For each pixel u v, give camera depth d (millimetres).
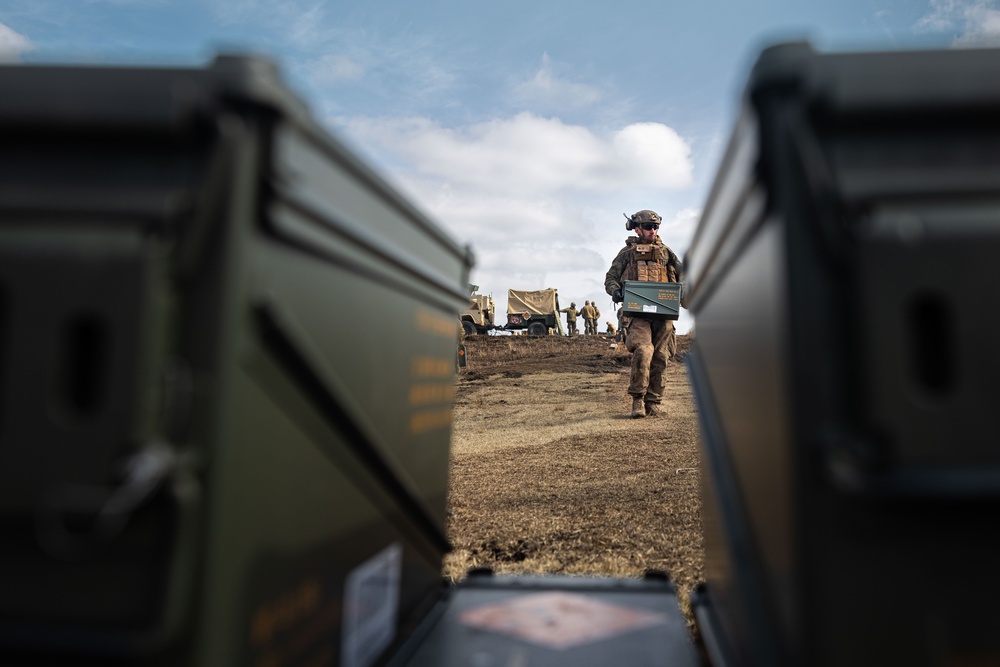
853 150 760
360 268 1105
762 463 921
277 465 861
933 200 708
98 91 741
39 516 675
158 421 683
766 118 781
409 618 1425
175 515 672
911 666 688
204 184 718
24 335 692
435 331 1640
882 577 701
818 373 726
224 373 715
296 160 850
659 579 1667
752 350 970
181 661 692
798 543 728
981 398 668
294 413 909
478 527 3188
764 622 920
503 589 1599
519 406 8852
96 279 685
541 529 3115
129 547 682
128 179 744
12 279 702
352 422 1067
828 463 698
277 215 799
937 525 695
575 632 1313
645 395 7391
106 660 675
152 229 708
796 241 745
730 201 1046
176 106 717
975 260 682
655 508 3477
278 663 871
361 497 1174
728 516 1169
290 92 822
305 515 953
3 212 725
